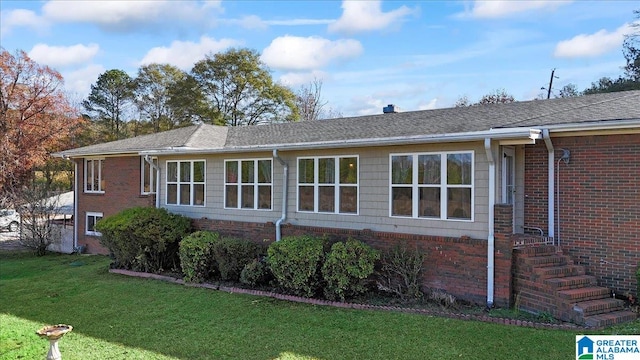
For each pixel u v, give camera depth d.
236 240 10.98
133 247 12.50
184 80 39.19
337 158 10.55
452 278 8.69
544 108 10.67
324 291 9.16
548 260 8.14
